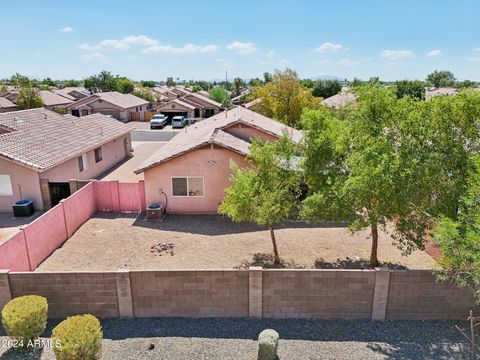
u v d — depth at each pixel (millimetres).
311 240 15930
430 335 9320
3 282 9594
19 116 24703
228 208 13156
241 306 9969
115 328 9547
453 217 9969
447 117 10070
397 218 11922
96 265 13656
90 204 18844
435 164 9898
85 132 27359
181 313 10023
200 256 14391
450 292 9711
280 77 40375
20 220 18469
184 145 20250
